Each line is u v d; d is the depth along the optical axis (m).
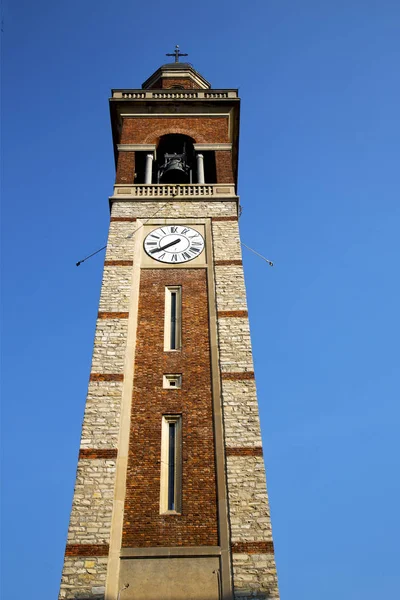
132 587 22.61
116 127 44.66
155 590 22.58
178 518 24.45
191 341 30.38
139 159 42.03
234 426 26.97
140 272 33.50
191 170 41.12
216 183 39.28
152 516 24.47
